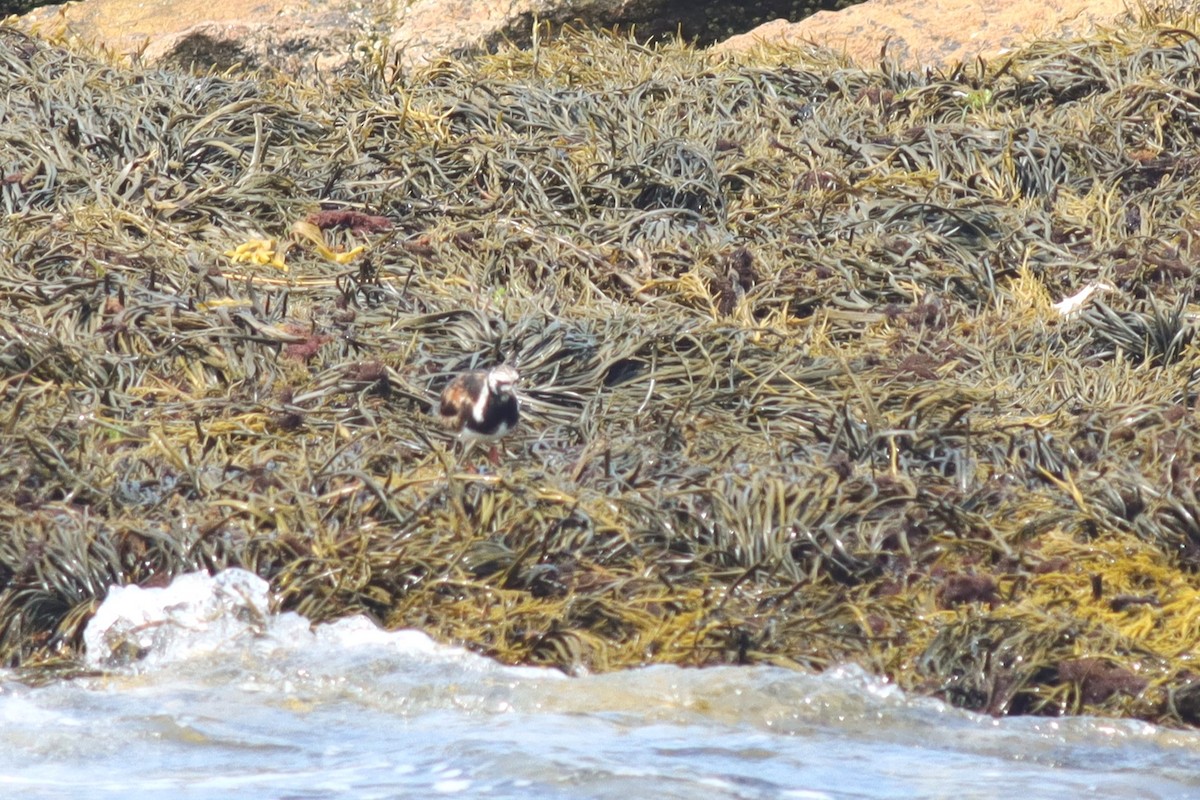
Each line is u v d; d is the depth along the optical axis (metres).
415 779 13.52
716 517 16.73
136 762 13.78
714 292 23.38
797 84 31.83
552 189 26.64
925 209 25.73
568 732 14.34
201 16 39.00
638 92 31.00
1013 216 25.67
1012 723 14.60
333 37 38.16
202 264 22.98
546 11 38.50
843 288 23.69
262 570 16.11
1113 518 17.03
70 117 27.38
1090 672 14.84
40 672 15.20
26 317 20.78
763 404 19.88
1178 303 22.45
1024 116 29.17
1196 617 15.59
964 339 22.30
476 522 16.80
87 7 39.72
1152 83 29.41
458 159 27.48
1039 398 20.41
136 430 18.66
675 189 26.41
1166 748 14.17
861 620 15.56
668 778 13.48
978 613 15.59
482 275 23.61
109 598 15.69
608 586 15.97
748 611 15.82
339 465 17.88
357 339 21.12
